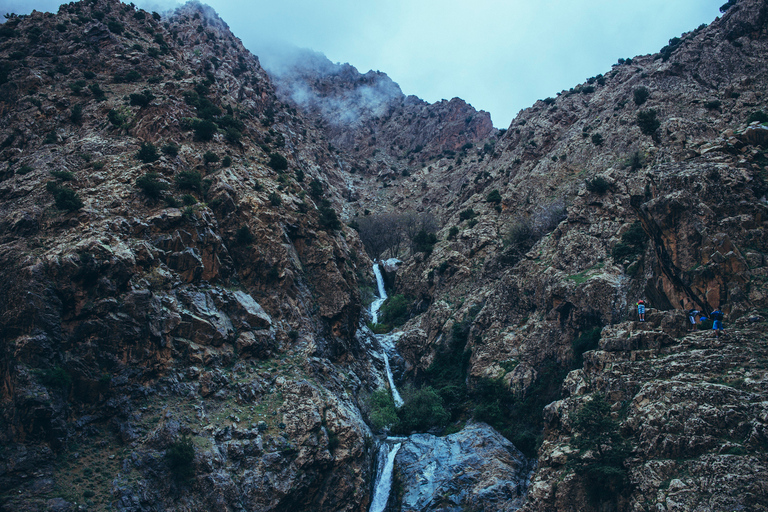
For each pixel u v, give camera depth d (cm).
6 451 2917
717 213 3556
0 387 3161
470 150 14588
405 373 6469
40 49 6575
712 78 7244
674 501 2459
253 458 3638
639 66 9294
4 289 3447
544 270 5634
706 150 4072
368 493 4219
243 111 7519
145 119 5622
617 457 2859
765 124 4091
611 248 5244
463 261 7412
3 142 5419
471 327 5991
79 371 3359
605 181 5912
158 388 3684
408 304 7969
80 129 5616
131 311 3700
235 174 5512
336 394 4678
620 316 4388
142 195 4506
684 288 3528
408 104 18812
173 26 13412
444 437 4775
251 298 4766
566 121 9325
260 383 4194
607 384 3300
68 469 3050
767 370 2714
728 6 8088
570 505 2995
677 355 3111
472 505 3906
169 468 3275
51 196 4334
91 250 3691
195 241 4484
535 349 5022
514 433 4600
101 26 7169
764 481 2275
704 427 2628
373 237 10650
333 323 5450
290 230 5544
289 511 3631
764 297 3097
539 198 7600
